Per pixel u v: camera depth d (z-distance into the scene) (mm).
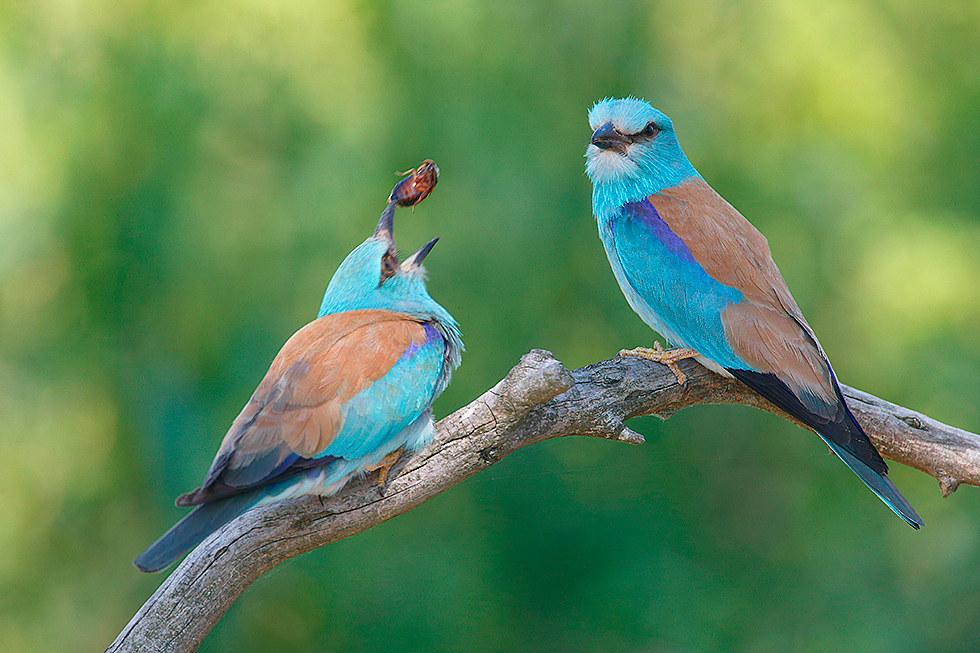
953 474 7496
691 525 15164
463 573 13477
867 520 15086
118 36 13703
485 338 13367
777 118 14969
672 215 8438
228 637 13867
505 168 13414
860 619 14516
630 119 8844
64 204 13172
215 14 14070
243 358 13164
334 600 13477
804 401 7535
